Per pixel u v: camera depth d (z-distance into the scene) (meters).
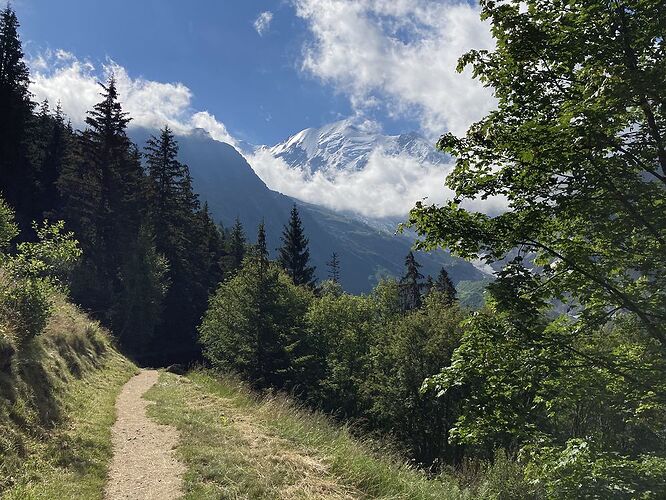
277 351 35.91
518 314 6.15
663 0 5.30
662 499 5.28
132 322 43.59
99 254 43.91
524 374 6.20
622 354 6.66
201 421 11.48
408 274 56.69
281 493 7.00
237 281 40.19
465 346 6.70
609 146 5.87
